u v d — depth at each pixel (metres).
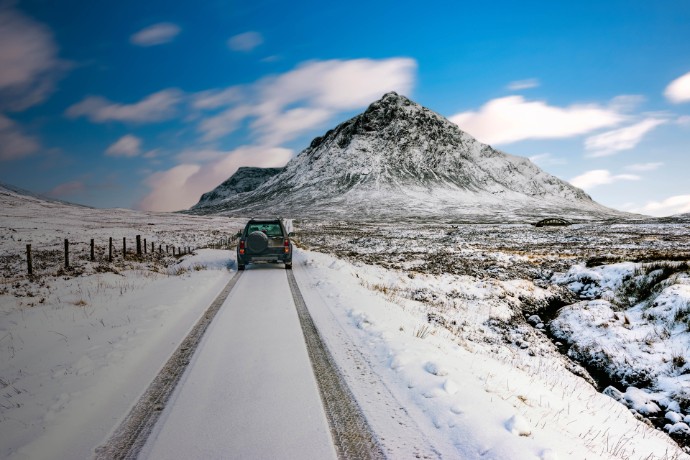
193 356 6.04
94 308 9.65
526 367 9.16
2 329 7.85
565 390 8.04
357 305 9.40
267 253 15.95
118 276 16.06
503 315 13.67
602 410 7.53
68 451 3.53
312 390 4.82
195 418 4.11
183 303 9.74
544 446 3.54
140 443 3.65
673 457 5.82
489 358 8.07
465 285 17.05
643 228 63.47
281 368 5.53
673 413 8.26
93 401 4.54
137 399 4.59
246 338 6.94
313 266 17.58
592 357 10.88
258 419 4.09
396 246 37.78
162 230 59.56
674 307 12.29
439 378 5.07
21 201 129.62
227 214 189.62
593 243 41.50
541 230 64.81
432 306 13.32
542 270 22.23
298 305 9.60
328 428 3.93
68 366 5.62
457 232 62.19
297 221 115.12
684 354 10.16
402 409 4.37
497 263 24.67
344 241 45.66
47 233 44.69
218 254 24.34
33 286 13.58
